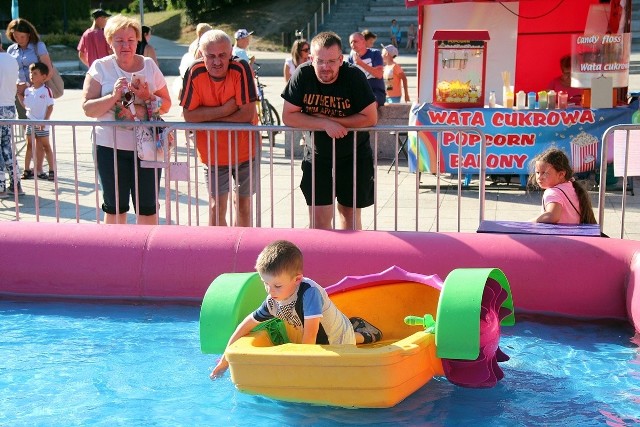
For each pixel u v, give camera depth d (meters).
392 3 36.81
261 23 37.47
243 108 7.10
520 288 6.12
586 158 9.86
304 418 4.51
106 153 7.15
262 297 5.34
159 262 6.61
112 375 5.15
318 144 6.82
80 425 4.46
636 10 31.86
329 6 36.91
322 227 7.11
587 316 6.09
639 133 6.75
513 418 4.50
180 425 4.45
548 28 11.48
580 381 5.02
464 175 10.67
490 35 11.47
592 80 9.86
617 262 6.03
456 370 4.91
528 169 9.95
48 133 10.66
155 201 7.31
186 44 37.59
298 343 5.07
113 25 7.07
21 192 9.96
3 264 6.80
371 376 4.41
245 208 7.39
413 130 6.53
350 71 6.59
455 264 6.18
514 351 5.55
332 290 5.36
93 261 6.70
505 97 10.16
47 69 10.48
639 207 9.13
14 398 4.80
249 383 4.58
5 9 41.69
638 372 5.15
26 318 6.32
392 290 5.51
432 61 11.59
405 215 8.89
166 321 6.22
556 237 6.23
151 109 7.19
